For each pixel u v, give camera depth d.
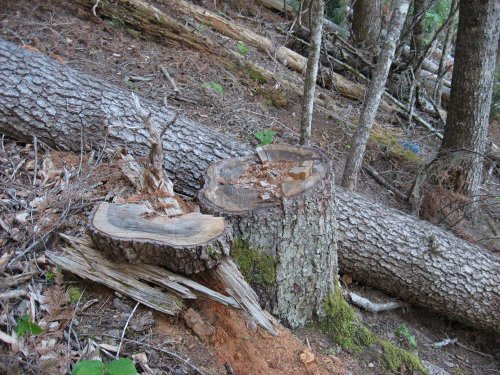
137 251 2.21
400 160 5.52
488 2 4.46
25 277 2.30
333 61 6.94
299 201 2.49
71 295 2.29
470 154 4.88
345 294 3.40
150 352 2.16
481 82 4.72
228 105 5.09
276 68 6.09
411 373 2.84
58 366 1.95
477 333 3.92
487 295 3.63
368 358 2.80
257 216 2.44
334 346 2.79
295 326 2.76
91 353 2.05
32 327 2.01
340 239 3.40
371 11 7.30
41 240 2.52
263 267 2.54
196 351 2.27
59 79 3.60
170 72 5.15
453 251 3.61
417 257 3.52
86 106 3.52
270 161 2.85
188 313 2.35
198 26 5.90
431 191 4.89
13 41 4.58
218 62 5.70
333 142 5.32
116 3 5.47
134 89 4.62
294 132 5.16
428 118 6.86
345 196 3.60
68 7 5.38
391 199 4.94
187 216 2.38
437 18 6.68
